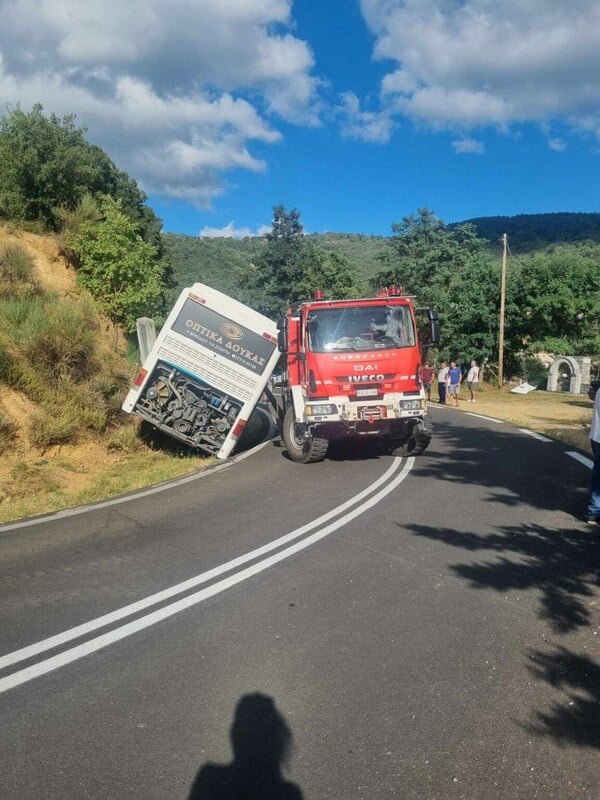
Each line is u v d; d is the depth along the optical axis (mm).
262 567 6184
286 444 12852
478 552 6551
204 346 12742
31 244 19547
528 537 7055
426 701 3809
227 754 3322
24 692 3941
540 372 42438
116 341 17750
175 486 10328
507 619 4934
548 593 5441
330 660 4320
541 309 40125
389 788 3064
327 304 11914
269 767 3219
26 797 3004
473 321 40531
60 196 21875
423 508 8453
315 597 5422
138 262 19281
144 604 5301
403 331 11984
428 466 11789
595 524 7559
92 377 13891
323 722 3604
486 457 12773
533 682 4008
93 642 4609
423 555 6477
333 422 11859
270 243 53594
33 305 14758
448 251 46500
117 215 19453
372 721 3609
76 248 19562
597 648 4457
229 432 12945
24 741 3441
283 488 10023
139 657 4383
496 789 3055
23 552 6730
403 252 48594
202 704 3789
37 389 12539
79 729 3545
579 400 30719
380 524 7691
